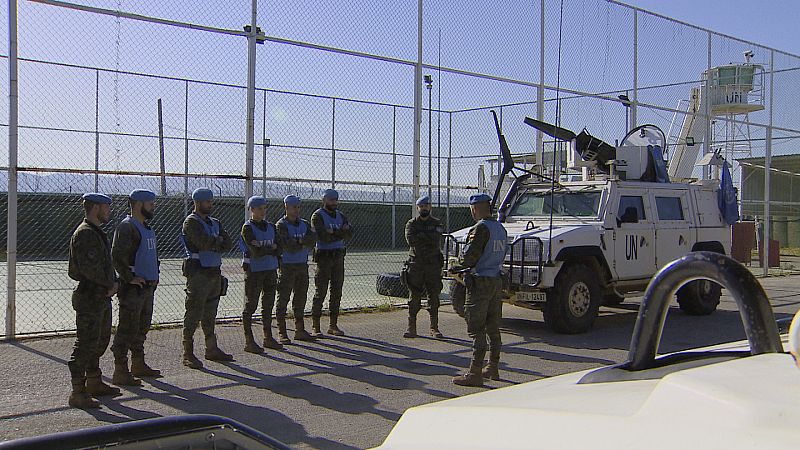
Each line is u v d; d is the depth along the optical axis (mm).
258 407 5828
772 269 19938
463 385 6590
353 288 14242
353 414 5668
